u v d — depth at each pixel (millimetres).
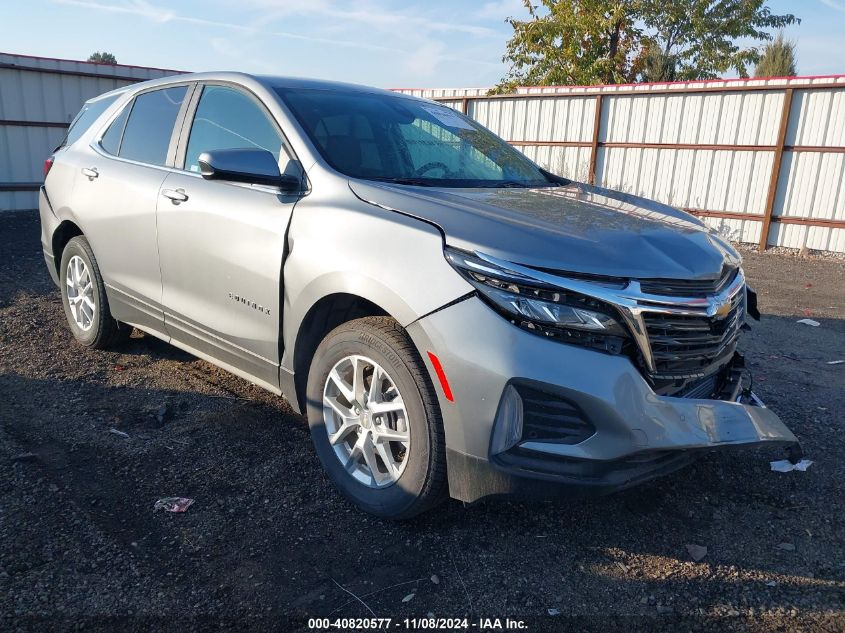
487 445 2559
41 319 5809
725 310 2867
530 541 2918
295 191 3291
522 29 24656
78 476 3256
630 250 2723
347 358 3043
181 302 3904
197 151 3922
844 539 3006
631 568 2760
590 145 14805
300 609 2449
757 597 2602
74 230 5031
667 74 24016
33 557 2633
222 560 2693
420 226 2789
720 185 13148
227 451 3578
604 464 2521
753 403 3326
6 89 13086
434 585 2611
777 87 12031
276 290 3256
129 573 2580
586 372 2480
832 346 5977
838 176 11766
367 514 3053
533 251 2570
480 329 2539
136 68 14734
